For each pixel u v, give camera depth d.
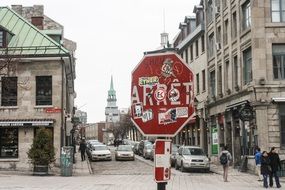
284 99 29.66
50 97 32.84
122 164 40.38
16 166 31.84
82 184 21.27
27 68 32.84
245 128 32.91
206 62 44.38
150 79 5.17
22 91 32.69
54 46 33.56
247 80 33.00
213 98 41.34
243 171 31.66
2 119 32.31
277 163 21.77
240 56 33.88
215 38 41.12
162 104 5.12
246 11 33.12
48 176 26.73
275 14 30.80
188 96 5.07
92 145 46.78
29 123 31.91
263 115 29.94
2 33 33.41
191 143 51.38
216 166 37.41
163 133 5.09
